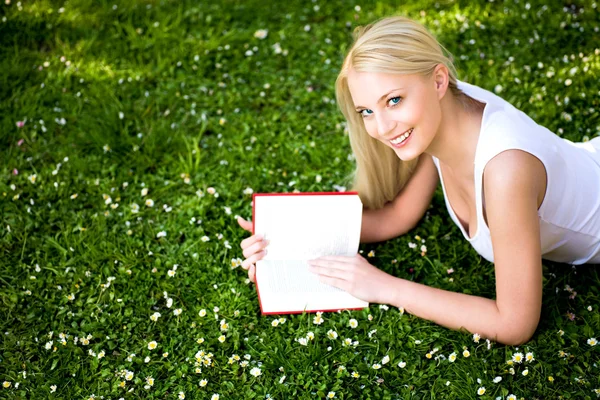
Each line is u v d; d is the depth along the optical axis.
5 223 3.41
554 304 2.80
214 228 3.36
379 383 2.58
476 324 2.58
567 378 2.53
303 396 2.53
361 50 2.27
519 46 4.55
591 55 4.29
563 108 3.93
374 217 3.12
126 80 4.46
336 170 3.72
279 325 2.82
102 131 3.95
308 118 4.11
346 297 2.86
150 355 2.74
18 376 2.63
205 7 5.07
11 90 4.34
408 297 2.72
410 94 2.26
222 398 2.54
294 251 2.87
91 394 2.59
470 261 3.12
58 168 3.72
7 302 2.99
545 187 2.44
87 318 2.91
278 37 4.82
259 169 3.75
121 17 5.02
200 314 2.88
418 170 3.06
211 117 4.19
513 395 2.45
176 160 3.83
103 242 3.27
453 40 4.64
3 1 5.03
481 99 2.53
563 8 4.81
